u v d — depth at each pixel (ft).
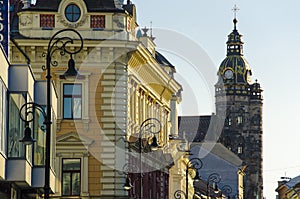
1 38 297.12
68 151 393.29
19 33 390.01
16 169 279.69
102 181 394.73
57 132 393.09
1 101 262.88
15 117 281.74
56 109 368.89
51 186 333.62
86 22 392.68
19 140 266.98
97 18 393.91
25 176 281.13
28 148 290.76
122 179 395.96
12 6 408.05
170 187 508.53
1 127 263.70
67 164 393.91
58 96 393.91
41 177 310.24
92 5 394.11
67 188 393.29
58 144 392.27
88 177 394.11
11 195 297.12
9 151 278.87
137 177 415.03
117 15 394.32
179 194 492.54
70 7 392.06
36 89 319.88
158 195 467.93
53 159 347.36
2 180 278.87
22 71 284.82
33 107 272.51
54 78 391.86
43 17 390.83
